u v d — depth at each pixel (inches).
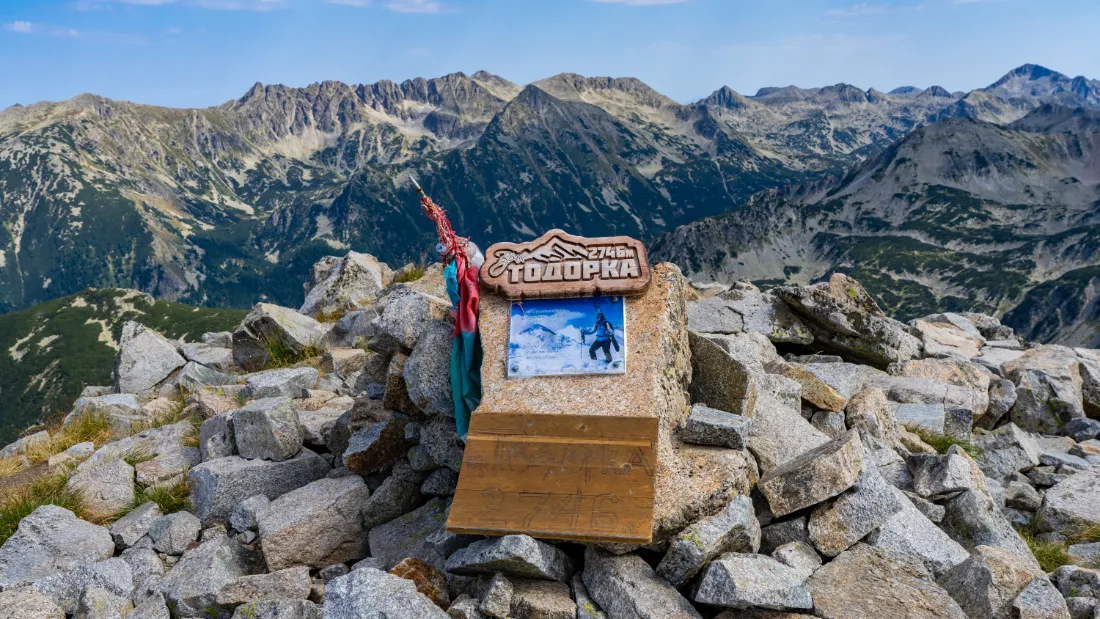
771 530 73.7
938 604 62.1
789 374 108.3
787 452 84.2
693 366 90.0
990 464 103.9
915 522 73.1
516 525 66.0
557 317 79.1
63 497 95.7
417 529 82.8
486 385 76.8
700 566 64.1
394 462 90.2
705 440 77.2
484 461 70.1
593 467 68.2
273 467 95.3
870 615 61.1
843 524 71.7
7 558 83.1
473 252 84.8
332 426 103.7
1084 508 88.7
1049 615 61.7
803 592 61.5
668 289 81.8
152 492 96.9
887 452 91.1
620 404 72.2
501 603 63.4
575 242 82.7
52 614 70.9
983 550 68.8
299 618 65.4
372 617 60.2
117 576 79.4
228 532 89.7
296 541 81.9
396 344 92.4
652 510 65.0
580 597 64.8
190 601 74.9
